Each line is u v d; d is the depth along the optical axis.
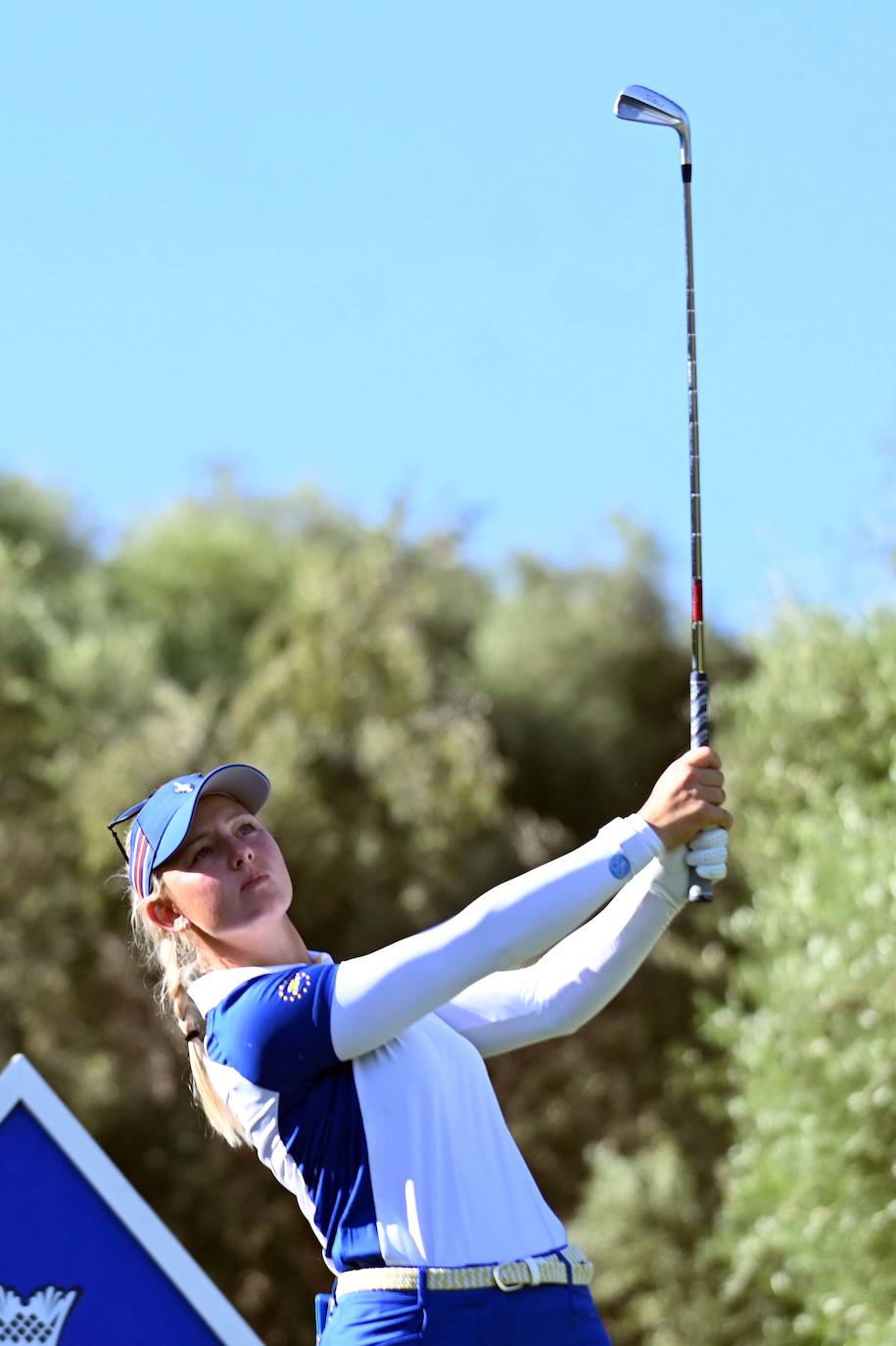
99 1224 15.44
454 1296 9.67
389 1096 10.12
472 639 65.88
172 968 11.71
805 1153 32.31
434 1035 10.66
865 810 36.19
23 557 59.91
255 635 62.00
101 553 68.75
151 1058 48.81
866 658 37.97
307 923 49.72
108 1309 15.28
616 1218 42.94
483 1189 10.05
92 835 50.25
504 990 11.59
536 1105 49.03
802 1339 35.56
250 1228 47.88
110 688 54.28
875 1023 31.83
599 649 64.81
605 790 64.12
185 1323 15.28
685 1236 42.41
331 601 54.25
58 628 55.78
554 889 10.16
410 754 51.28
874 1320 31.30
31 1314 15.20
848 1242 31.72
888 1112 31.56
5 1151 15.48
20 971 49.09
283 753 50.50
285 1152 10.35
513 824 54.19
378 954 10.20
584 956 11.47
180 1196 47.78
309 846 49.75
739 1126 36.22
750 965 37.44
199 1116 48.44
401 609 54.62
